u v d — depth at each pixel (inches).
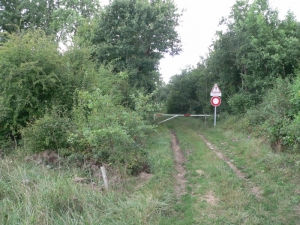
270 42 573.6
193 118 983.0
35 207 190.2
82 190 220.5
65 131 323.3
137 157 296.8
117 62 689.0
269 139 364.5
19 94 396.2
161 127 701.3
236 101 634.2
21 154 335.6
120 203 209.3
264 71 612.4
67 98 419.5
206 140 519.2
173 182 272.2
